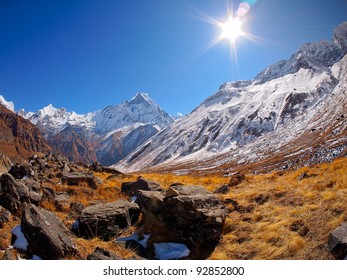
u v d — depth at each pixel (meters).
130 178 31.22
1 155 34.31
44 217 11.16
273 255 10.49
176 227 12.30
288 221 12.26
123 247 12.14
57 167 35.09
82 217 13.45
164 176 34.28
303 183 17.53
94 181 22.61
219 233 12.34
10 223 13.19
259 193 16.55
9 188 14.88
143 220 13.52
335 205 12.49
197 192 14.23
